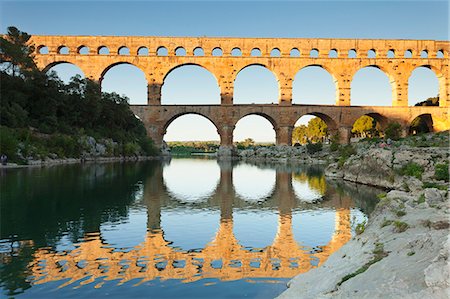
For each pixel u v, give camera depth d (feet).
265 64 336.70
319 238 56.75
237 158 337.72
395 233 41.65
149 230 60.29
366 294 26.50
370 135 472.85
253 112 335.26
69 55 324.80
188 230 61.00
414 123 383.65
